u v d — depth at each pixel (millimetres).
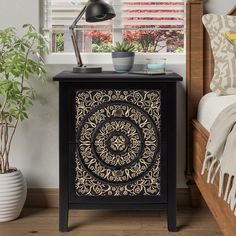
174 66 2994
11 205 2697
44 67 2986
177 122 3010
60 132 2539
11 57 2594
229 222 1730
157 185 2572
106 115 2537
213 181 2043
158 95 2531
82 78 2482
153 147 2553
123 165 2561
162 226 2666
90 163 2557
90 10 2654
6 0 2938
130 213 2910
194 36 2891
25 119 3002
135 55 3033
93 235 2512
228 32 2637
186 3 2955
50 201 3033
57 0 3045
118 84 2521
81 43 3109
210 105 2445
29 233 2541
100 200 2576
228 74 2568
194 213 2887
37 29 2959
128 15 3049
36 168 3031
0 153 2748
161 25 3055
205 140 2328
